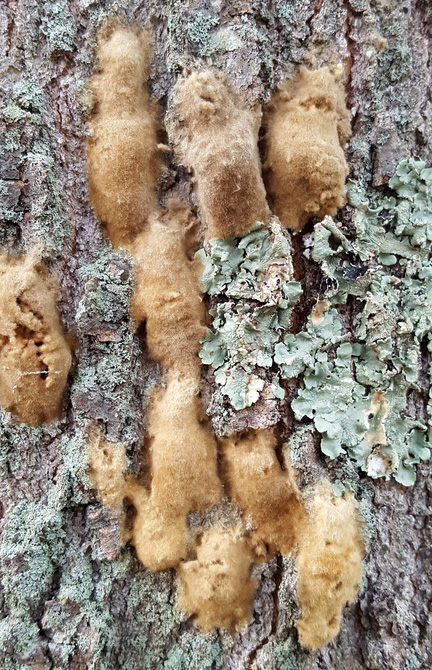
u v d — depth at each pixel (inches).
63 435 4.3
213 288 4.3
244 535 4.2
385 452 4.3
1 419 4.2
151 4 4.6
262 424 4.1
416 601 4.2
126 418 4.2
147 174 4.4
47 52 4.5
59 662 3.9
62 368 4.2
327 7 4.5
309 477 4.1
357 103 4.5
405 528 4.3
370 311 4.3
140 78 4.5
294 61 4.5
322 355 4.3
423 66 4.7
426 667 4.1
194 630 4.2
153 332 4.3
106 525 4.1
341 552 3.9
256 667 4.0
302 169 4.2
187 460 4.1
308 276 4.3
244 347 4.1
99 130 4.5
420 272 4.4
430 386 4.5
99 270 4.3
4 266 4.2
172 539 4.1
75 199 4.5
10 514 4.1
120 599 4.2
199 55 4.4
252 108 4.3
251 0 4.4
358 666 4.1
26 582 4.0
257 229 4.2
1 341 4.1
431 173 4.5
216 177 4.1
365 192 4.5
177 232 4.4
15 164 4.3
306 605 3.9
